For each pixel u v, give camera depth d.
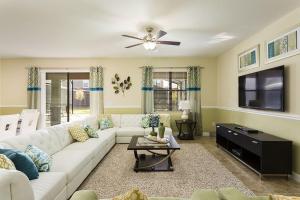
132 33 4.16
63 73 7.06
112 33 4.17
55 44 5.03
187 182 3.07
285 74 3.33
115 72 6.74
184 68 6.72
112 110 6.75
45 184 2.03
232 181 3.10
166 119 6.01
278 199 1.14
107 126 5.77
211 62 6.69
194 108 6.55
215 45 5.18
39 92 6.72
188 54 6.27
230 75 5.59
